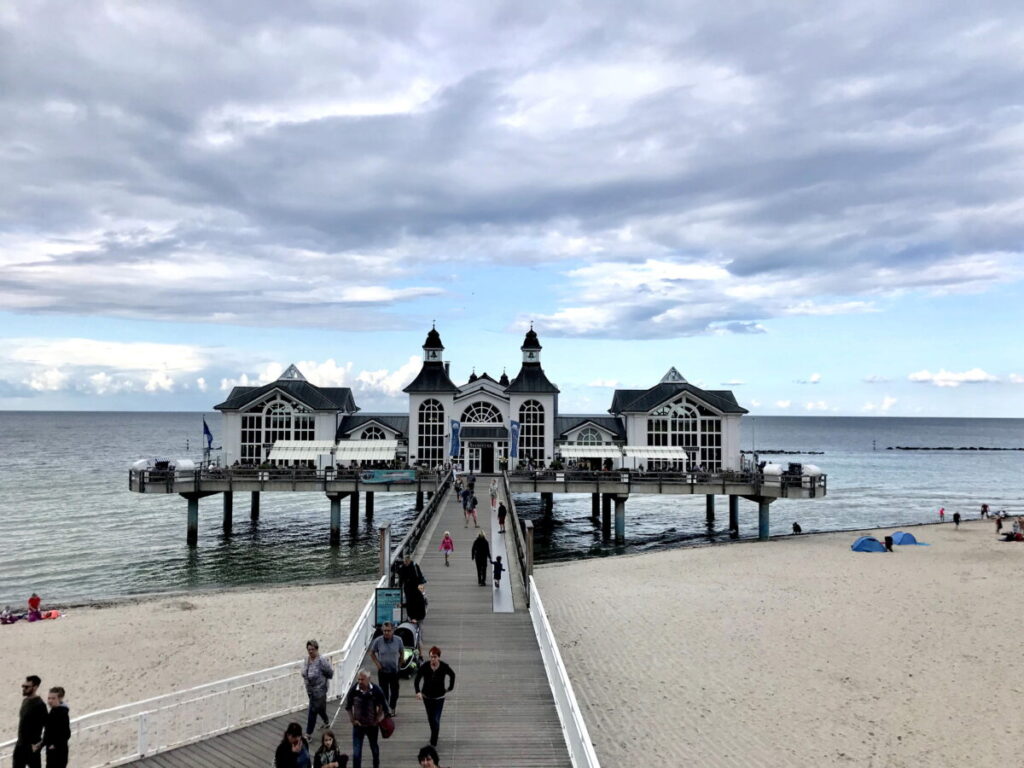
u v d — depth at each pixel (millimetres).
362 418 66812
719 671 24016
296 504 78562
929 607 31781
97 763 16531
